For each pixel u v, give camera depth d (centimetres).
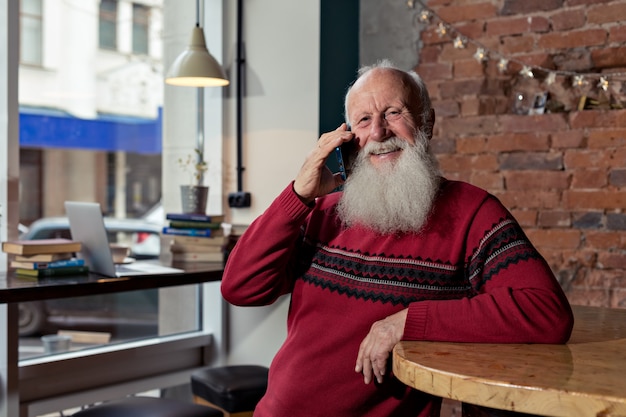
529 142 313
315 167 173
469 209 169
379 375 157
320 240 183
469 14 328
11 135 294
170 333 358
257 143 354
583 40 302
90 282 254
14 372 276
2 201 292
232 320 364
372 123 175
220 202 365
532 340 150
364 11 359
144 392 331
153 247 371
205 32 367
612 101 296
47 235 337
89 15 337
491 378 125
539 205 311
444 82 335
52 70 321
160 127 368
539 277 155
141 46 359
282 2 343
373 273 169
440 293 166
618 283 295
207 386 274
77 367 304
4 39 292
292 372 173
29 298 238
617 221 294
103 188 380
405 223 168
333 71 340
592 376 126
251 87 355
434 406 171
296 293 183
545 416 123
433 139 338
